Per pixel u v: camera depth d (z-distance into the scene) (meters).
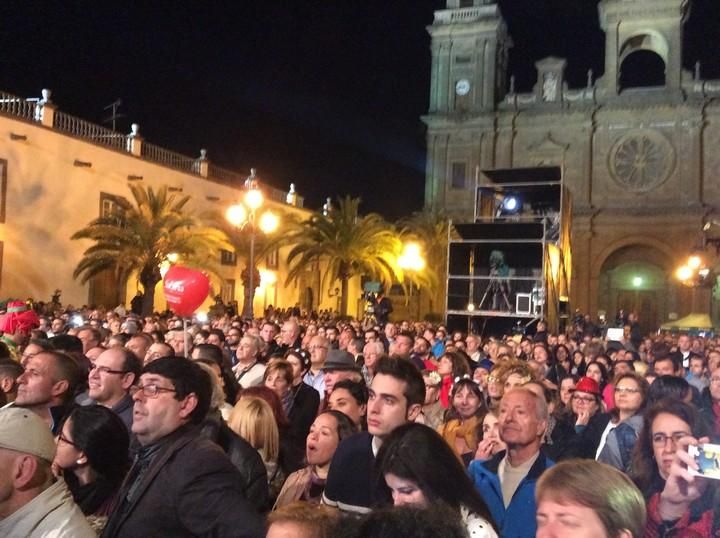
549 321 22.91
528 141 48.41
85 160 29.45
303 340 13.97
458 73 50.03
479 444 5.52
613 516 2.44
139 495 3.59
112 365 5.54
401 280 37.16
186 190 35.41
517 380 6.55
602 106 46.75
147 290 28.44
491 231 23.30
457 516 2.13
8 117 25.81
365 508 4.11
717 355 9.80
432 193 49.56
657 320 46.53
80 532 3.22
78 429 4.15
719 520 3.59
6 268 25.92
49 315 20.17
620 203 46.31
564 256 25.48
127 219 28.19
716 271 37.34
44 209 27.55
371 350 9.57
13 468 3.17
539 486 2.60
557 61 48.41
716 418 7.13
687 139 45.22
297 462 5.97
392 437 3.28
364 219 36.62
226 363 7.62
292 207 44.03
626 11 46.62
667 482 3.69
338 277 36.91
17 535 3.14
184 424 3.86
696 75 45.38
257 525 3.44
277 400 6.12
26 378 5.22
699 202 44.12
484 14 49.09
